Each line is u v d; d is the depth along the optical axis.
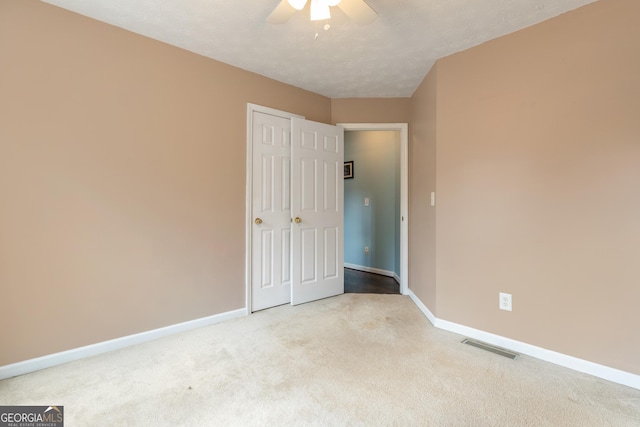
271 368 1.98
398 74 3.00
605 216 1.89
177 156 2.52
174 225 2.52
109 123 2.20
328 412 1.55
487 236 2.39
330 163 3.54
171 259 2.51
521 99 2.21
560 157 2.05
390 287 4.01
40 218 1.96
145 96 2.36
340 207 3.65
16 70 1.88
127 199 2.29
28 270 1.93
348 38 2.37
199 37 2.38
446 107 2.63
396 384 1.80
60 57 2.02
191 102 2.59
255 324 2.73
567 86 2.02
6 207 1.86
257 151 3.04
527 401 1.65
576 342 1.99
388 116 3.62
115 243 2.24
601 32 1.89
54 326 2.02
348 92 3.49
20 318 1.91
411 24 2.17
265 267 3.12
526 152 2.19
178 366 2.01
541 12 2.03
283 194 3.26
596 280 1.92
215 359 2.10
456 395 1.69
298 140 3.25
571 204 2.01
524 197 2.20
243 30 2.28
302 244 3.30
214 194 2.74
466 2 1.94
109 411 1.56
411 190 3.57
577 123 1.98
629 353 1.82
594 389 1.77
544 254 2.12
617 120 1.84
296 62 2.77
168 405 1.61
